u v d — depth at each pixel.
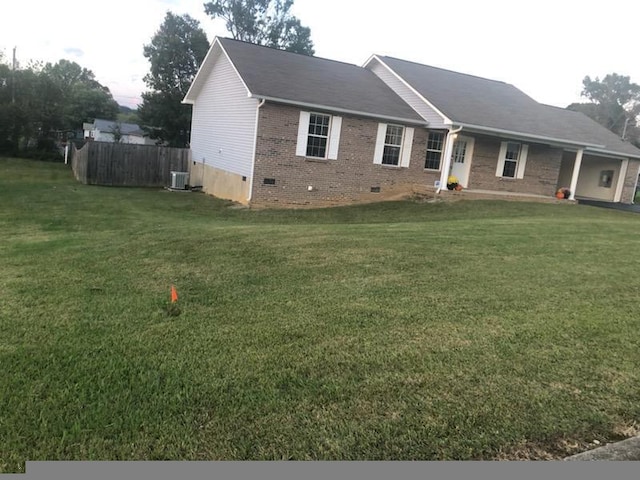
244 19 42.72
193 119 21.69
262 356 3.72
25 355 3.70
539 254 7.33
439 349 3.88
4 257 7.14
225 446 2.66
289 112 15.35
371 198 17.03
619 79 67.81
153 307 4.82
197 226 10.91
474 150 18.41
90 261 6.79
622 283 5.83
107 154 20.89
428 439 2.74
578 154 19.38
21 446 2.64
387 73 19.61
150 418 2.90
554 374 3.50
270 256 6.96
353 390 3.24
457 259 6.86
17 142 33.66
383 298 5.12
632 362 3.72
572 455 2.63
